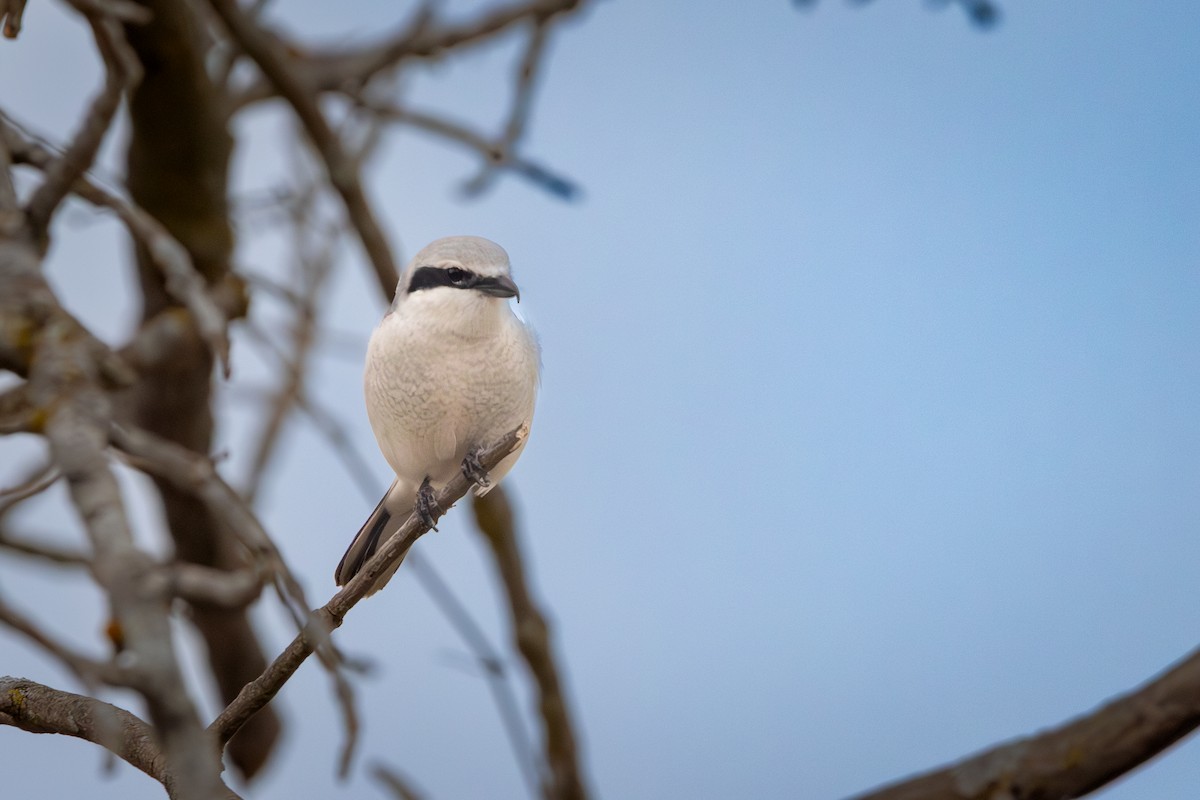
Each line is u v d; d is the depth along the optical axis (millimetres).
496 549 12352
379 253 11859
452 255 10625
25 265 5551
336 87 12719
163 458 5941
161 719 4039
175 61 10891
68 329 5191
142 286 12070
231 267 12109
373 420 10883
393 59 12484
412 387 10453
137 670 4027
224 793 6609
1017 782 4988
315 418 10273
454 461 11039
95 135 6996
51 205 7070
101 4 7020
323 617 7082
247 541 5938
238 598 8078
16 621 4312
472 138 12266
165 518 12547
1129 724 4863
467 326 10352
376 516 11438
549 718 12727
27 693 7859
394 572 10352
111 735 7141
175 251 7223
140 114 11234
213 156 11688
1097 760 4906
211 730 6871
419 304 10516
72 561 9320
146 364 10586
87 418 4715
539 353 11031
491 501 12148
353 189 11555
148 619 4129
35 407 4809
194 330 10719
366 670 7359
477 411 10555
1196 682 4762
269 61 10922
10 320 5262
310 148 13172
